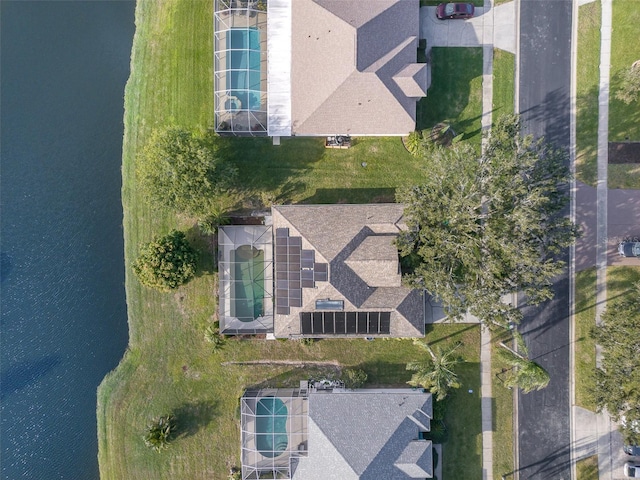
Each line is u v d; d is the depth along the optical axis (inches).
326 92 1206.3
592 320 1304.1
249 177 1330.0
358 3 1198.3
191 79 1323.8
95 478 1358.3
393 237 1194.6
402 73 1206.3
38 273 1381.6
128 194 1344.7
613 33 1300.4
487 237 1040.2
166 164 1129.4
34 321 1381.6
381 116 1227.9
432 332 1311.5
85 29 1393.9
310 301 1193.4
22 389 1376.7
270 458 1258.6
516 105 1314.0
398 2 1207.6
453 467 1299.2
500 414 1304.1
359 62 1173.1
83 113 1386.6
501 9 1305.4
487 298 1042.7
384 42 1198.9
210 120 1325.0
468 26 1306.6
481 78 1311.5
